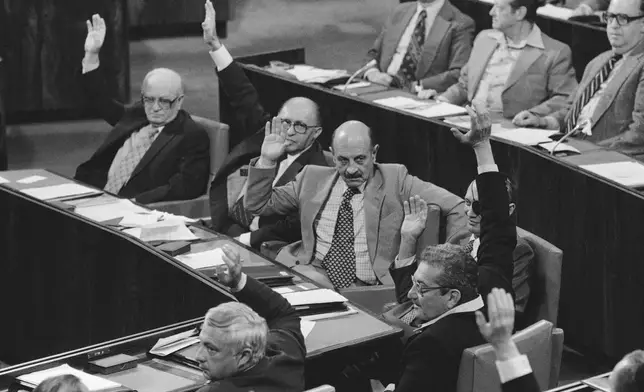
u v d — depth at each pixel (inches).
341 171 826.8
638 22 973.2
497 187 609.9
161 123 1011.9
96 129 1376.7
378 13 1823.3
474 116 604.4
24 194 859.4
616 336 821.9
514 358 453.1
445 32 1238.3
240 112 1018.1
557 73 1089.4
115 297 781.3
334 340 632.4
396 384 634.2
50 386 486.0
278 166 948.0
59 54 1350.9
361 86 1145.4
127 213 829.8
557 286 711.7
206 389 547.5
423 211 775.1
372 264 818.8
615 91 976.3
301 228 847.7
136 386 582.9
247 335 551.5
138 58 1565.0
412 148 1036.5
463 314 602.2
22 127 1368.1
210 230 798.5
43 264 842.8
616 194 810.2
